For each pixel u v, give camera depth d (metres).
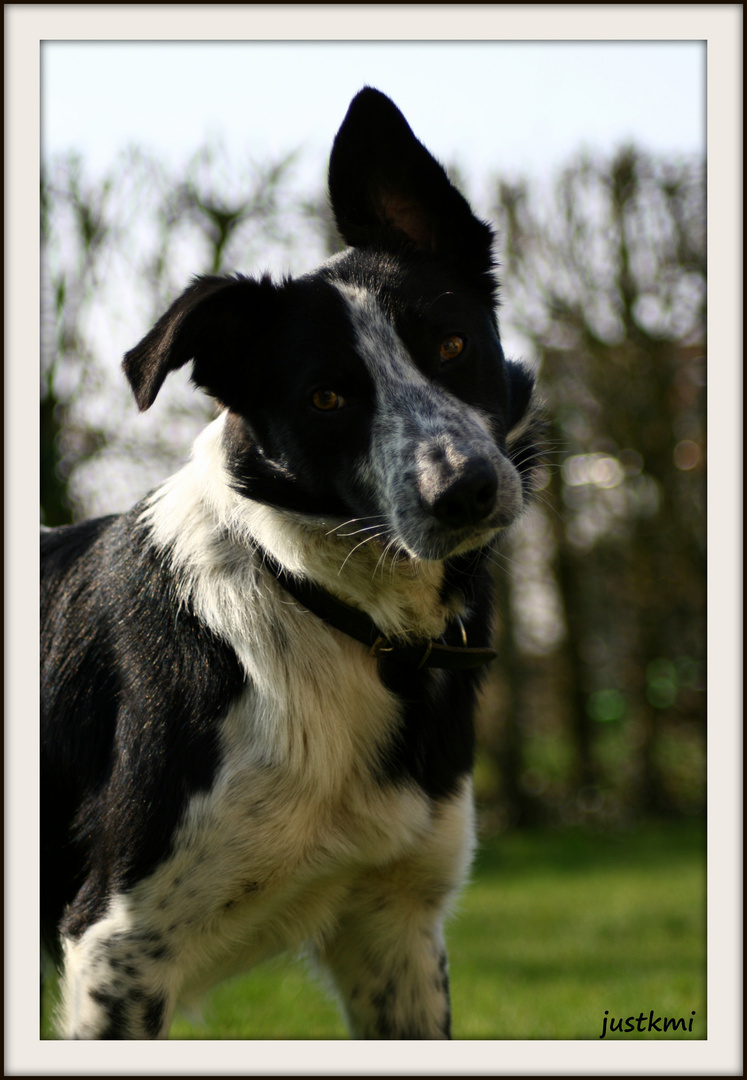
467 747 3.05
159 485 3.26
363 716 2.82
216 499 2.94
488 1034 4.03
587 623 14.54
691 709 14.00
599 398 13.88
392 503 2.59
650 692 14.06
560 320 13.84
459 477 2.42
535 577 14.21
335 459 2.73
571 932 7.04
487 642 3.15
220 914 2.69
